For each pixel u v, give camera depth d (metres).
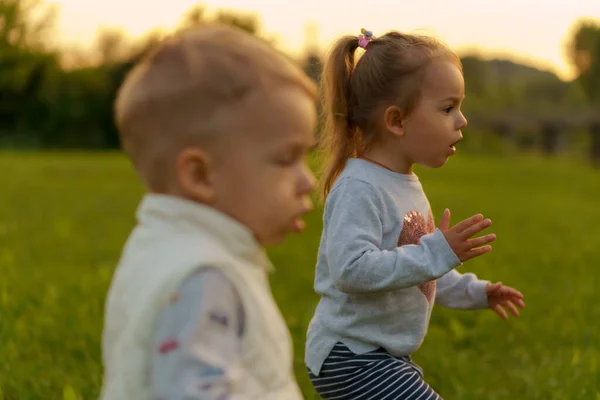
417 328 2.78
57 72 41.88
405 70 2.79
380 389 2.68
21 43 41.00
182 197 1.66
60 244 8.79
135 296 1.65
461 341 5.20
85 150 41.34
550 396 4.12
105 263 7.61
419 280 2.57
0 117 41.59
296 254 8.30
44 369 4.18
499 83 43.59
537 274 7.49
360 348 2.72
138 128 1.64
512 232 10.80
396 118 2.81
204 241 1.64
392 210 2.73
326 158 3.00
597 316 5.76
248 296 1.65
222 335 1.59
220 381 1.54
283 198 1.66
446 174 21.83
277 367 1.70
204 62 1.60
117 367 1.65
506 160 30.09
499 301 3.07
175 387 1.53
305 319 5.35
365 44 2.92
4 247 8.38
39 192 14.85
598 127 37.72
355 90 2.90
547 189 19.72
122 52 42.62
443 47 2.87
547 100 42.78
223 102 1.59
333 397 2.80
